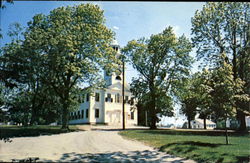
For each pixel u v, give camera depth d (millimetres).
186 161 9203
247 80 27969
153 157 10000
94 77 32062
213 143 14617
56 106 46688
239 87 13305
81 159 9281
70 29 28359
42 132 24188
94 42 29469
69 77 30938
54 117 52531
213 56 29703
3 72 7820
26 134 21844
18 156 9836
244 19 29078
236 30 29281
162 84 34812
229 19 29438
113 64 32469
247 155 9844
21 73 8266
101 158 9570
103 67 31922
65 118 30375
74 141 16094
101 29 31500
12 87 7930
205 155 9898
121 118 50438
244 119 27594
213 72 13805
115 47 52438
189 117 59656
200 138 18156
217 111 13516
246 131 27125
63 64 26547
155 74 35781
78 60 29797
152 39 36188
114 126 42594
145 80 36438
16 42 24438
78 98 36750
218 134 24016
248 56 28453
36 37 24609
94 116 47719
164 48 35625
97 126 40750
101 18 32281
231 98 12867
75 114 54250
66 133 24344
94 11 31281
